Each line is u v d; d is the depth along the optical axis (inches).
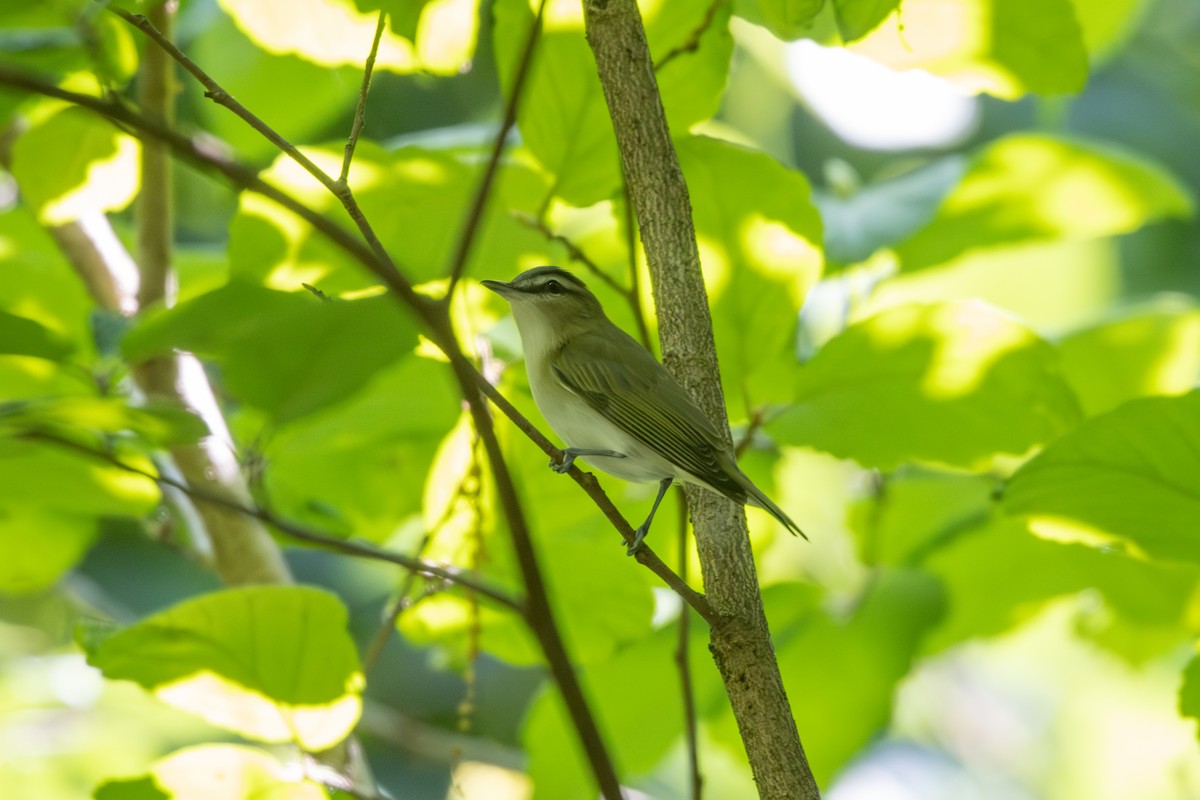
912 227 354.9
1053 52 300.0
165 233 364.8
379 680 614.9
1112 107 658.8
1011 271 470.0
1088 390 360.5
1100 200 344.8
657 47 294.2
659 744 336.5
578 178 293.3
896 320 296.4
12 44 281.9
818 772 305.7
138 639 234.2
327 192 292.5
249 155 419.2
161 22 338.3
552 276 332.5
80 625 246.4
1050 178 341.1
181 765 232.2
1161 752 443.5
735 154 289.9
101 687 430.0
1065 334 363.3
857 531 371.2
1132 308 363.6
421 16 269.3
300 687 241.0
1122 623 376.2
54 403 152.3
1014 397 294.0
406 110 590.2
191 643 236.2
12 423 151.9
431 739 438.6
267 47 311.4
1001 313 294.5
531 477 333.4
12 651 477.7
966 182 345.4
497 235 303.3
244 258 294.5
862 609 316.8
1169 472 253.8
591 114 285.0
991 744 600.4
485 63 589.3
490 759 432.1
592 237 368.5
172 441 158.7
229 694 241.4
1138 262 622.8
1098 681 459.5
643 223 254.2
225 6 308.7
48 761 414.0
